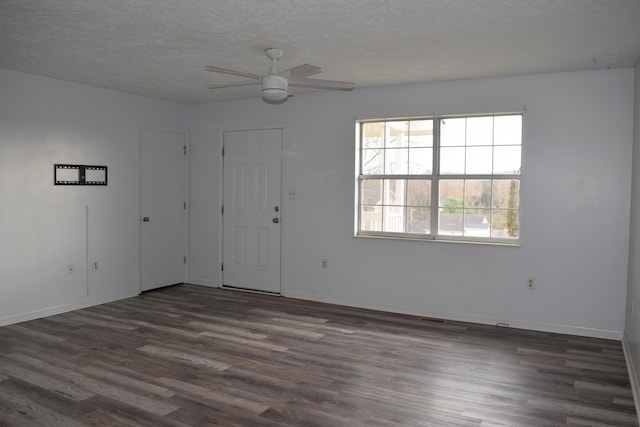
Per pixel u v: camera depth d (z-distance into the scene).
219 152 6.49
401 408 3.06
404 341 4.38
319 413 2.99
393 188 5.48
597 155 4.49
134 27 3.47
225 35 3.62
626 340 4.14
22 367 3.70
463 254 5.05
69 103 5.25
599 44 3.72
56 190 5.15
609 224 4.46
